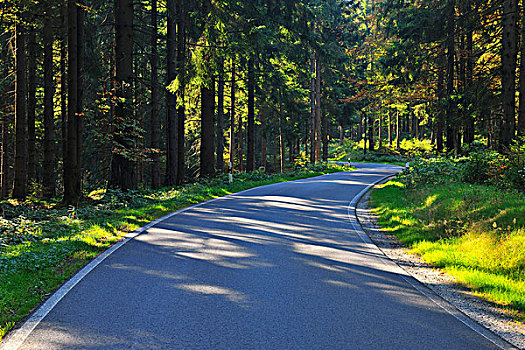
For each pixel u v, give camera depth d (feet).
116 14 53.06
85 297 17.51
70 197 52.70
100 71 66.69
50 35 56.44
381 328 14.65
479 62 85.51
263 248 26.96
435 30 80.38
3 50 65.67
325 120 161.58
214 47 62.64
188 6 71.10
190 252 25.70
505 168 42.04
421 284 20.29
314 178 91.86
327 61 119.75
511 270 22.21
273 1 83.56
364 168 128.67
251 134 100.17
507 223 26.89
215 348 12.83
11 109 70.74
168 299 17.29
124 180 52.90
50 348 12.78
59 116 99.76
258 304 16.80
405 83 99.91
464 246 26.43
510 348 13.33
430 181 56.65
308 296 17.92
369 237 31.86
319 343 13.28
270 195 59.21
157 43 79.05
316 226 35.63
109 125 53.16
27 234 33.55
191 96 81.56
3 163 74.23
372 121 205.46
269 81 99.86
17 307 16.31
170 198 53.78
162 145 114.73
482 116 74.33
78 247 26.86
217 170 85.35
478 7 68.85
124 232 32.40
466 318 15.90
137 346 12.93
